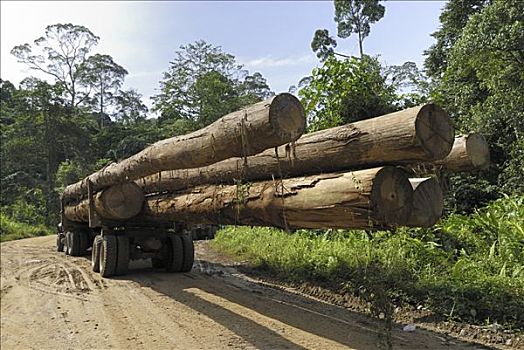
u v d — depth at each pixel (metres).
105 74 63.44
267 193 5.43
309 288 8.02
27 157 43.59
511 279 6.31
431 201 4.69
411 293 6.61
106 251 9.61
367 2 34.22
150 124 61.56
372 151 4.38
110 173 8.97
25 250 16.95
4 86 63.69
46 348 5.39
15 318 6.92
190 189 7.77
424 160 4.16
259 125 4.52
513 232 7.64
